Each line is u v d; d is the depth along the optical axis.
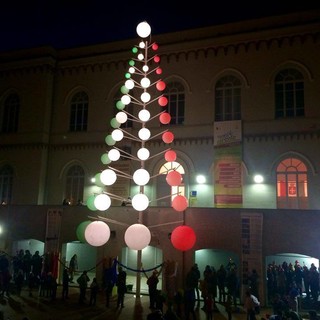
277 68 25.36
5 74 31.53
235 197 24.66
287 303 14.96
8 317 15.58
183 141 26.75
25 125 30.09
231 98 26.45
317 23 24.61
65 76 30.78
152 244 21.83
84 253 25.20
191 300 15.59
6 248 25.06
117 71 29.38
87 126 29.38
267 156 24.75
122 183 27.28
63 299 19.17
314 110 24.23
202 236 21.08
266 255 20.02
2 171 30.38
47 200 29.34
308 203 23.53
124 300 19.09
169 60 28.03
